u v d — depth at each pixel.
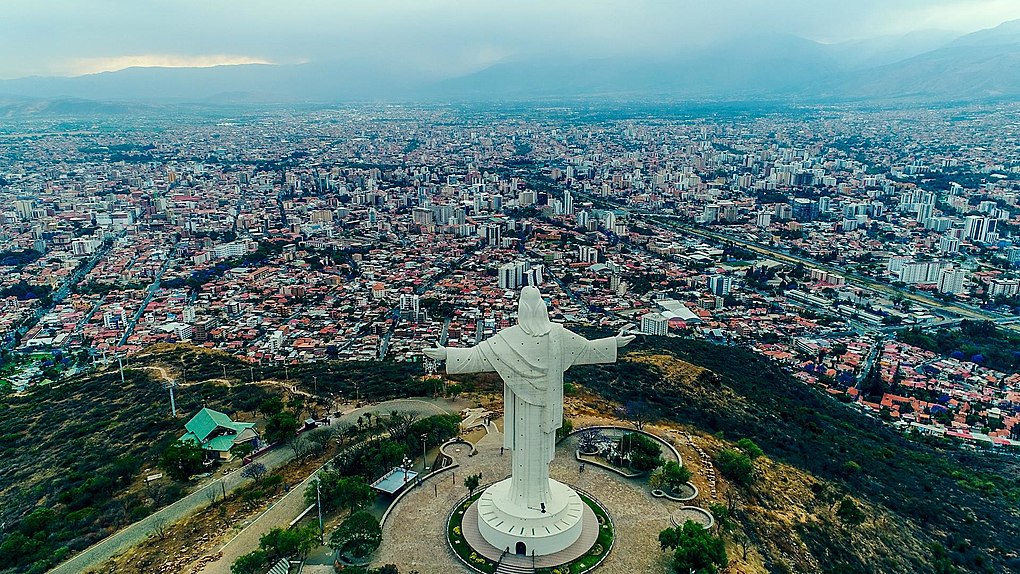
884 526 113.12
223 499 111.31
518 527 88.62
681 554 84.69
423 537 93.81
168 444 132.50
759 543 97.69
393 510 100.94
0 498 118.50
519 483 90.19
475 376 177.38
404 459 115.69
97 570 91.88
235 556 92.69
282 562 89.06
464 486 107.75
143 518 106.31
